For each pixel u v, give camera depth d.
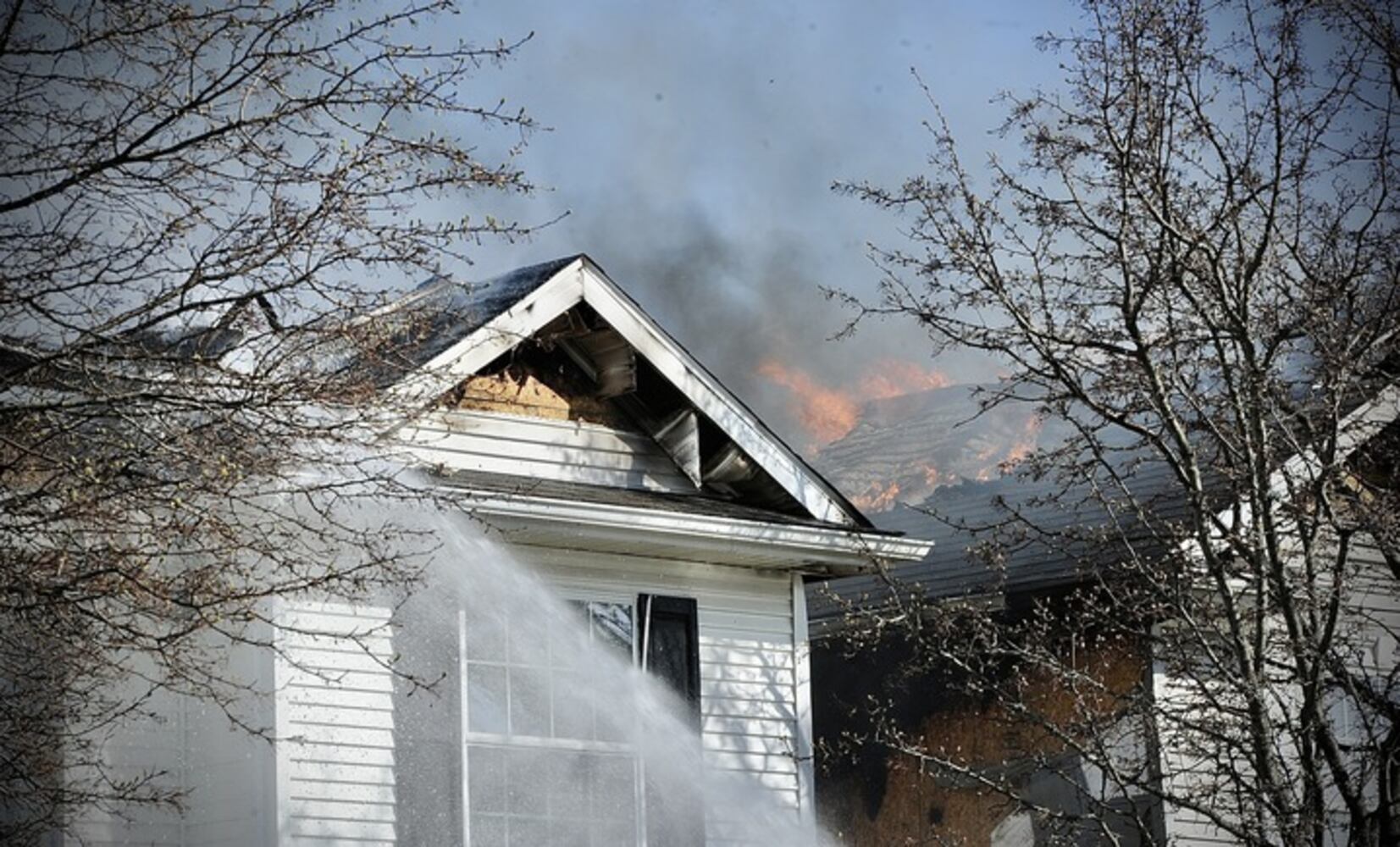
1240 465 15.02
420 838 13.76
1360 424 16.05
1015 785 19.50
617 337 15.76
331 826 13.41
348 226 10.92
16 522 10.96
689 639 15.70
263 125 10.99
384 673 13.82
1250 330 14.82
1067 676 14.98
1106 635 18.55
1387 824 14.17
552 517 14.59
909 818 20.78
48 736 11.67
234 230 11.01
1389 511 14.62
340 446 11.87
